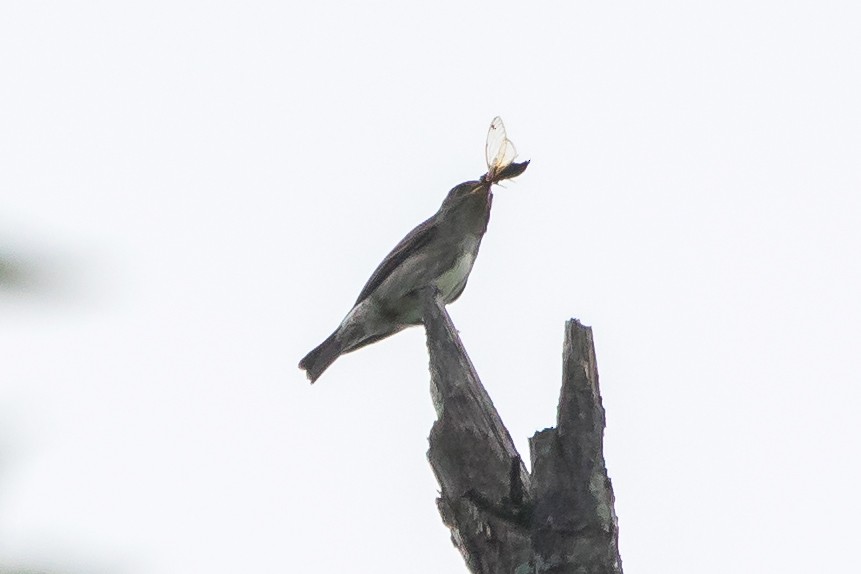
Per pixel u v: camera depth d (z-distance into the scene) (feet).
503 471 22.26
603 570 21.08
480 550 21.89
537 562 21.22
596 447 22.03
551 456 22.02
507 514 21.85
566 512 21.50
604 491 21.76
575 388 22.49
